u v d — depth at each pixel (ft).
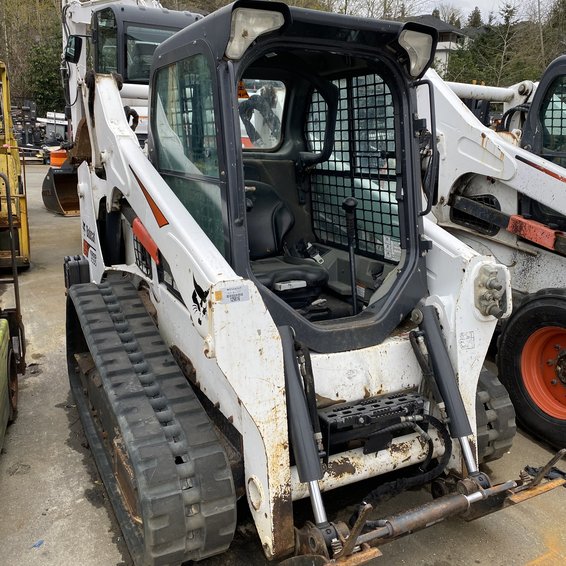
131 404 8.36
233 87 7.84
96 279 13.99
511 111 16.97
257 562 9.04
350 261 10.07
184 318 9.32
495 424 10.10
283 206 11.23
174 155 9.99
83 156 14.87
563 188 13.58
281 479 7.54
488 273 8.93
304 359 7.91
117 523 9.96
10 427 12.96
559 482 8.21
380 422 8.28
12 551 9.31
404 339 9.10
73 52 24.49
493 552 9.43
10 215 12.48
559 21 89.20
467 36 104.99
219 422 8.76
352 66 10.10
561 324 12.07
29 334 18.30
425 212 9.11
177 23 23.09
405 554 9.35
